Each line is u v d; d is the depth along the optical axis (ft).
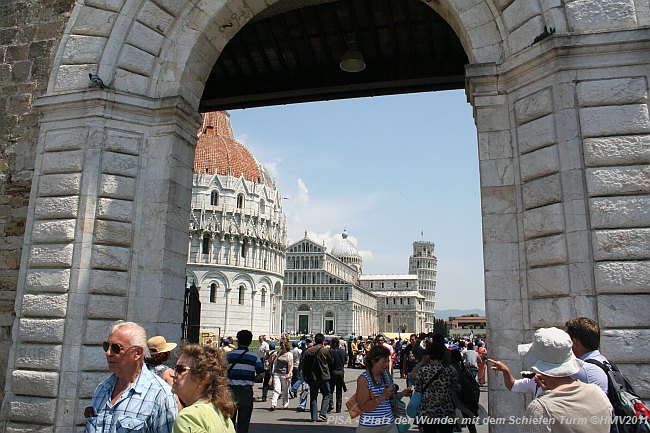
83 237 35.40
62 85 38.83
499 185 32.17
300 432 46.50
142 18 39.70
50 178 36.99
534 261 29.81
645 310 26.45
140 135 38.29
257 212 350.64
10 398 34.14
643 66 29.53
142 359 16.40
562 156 29.50
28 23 42.52
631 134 28.73
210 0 40.19
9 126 40.57
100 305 34.99
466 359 59.16
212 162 344.28
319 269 474.49
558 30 31.19
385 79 54.85
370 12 48.80
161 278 36.04
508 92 33.12
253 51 54.49
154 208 37.24
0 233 38.70
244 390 34.19
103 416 15.62
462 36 36.68
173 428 13.24
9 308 37.09
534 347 14.97
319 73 56.44
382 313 612.70
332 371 60.03
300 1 46.09
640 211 27.63
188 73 39.99
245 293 336.29
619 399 15.74
